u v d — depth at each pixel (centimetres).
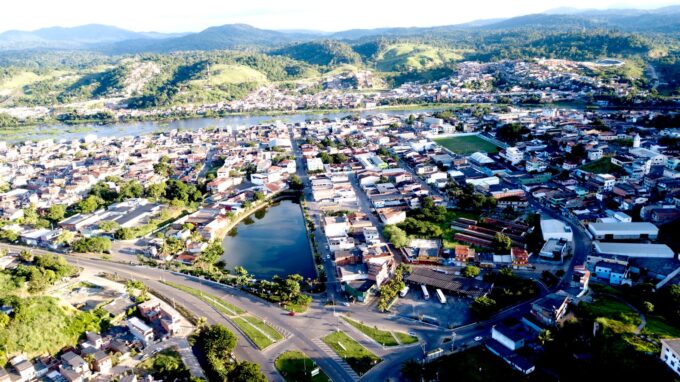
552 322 16238
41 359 15650
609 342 14838
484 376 14262
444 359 15150
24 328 16025
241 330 17300
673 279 18625
